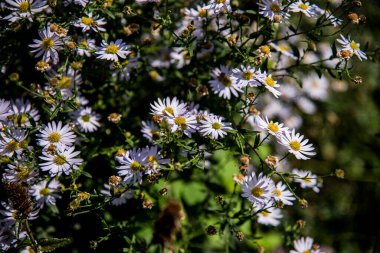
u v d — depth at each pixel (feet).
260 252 2.03
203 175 2.15
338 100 2.85
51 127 1.86
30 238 1.76
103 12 1.92
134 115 2.15
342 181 2.78
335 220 2.70
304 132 2.74
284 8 1.92
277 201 1.89
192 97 2.10
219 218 2.07
